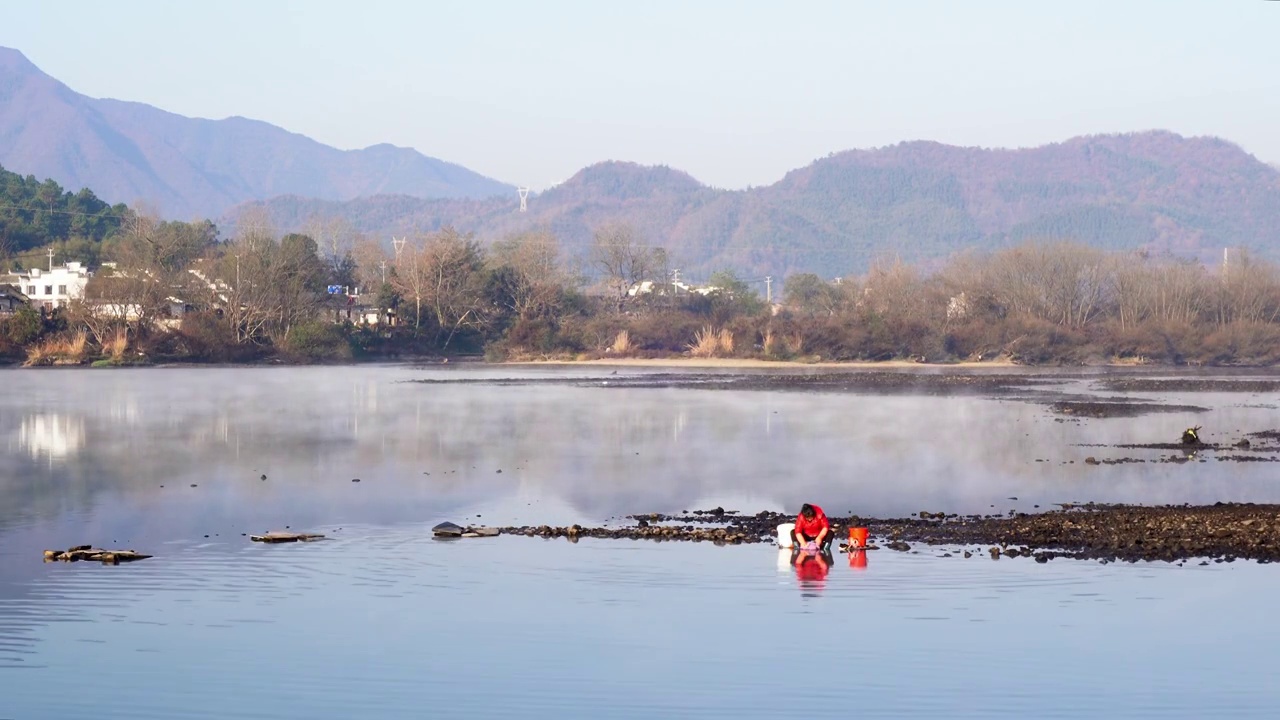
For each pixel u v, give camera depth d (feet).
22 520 123.75
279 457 178.81
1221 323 580.30
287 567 99.96
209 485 149.07
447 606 86.89
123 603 87.92
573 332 561.84
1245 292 592.60
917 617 83.41
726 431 218.59
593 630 80.89
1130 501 136.56
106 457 178.19
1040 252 612.29
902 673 72.02
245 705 67.51
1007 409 270.87
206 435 211.61
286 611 85.97
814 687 70.03
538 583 93.76
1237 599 87.45
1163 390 344.28
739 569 98.32
